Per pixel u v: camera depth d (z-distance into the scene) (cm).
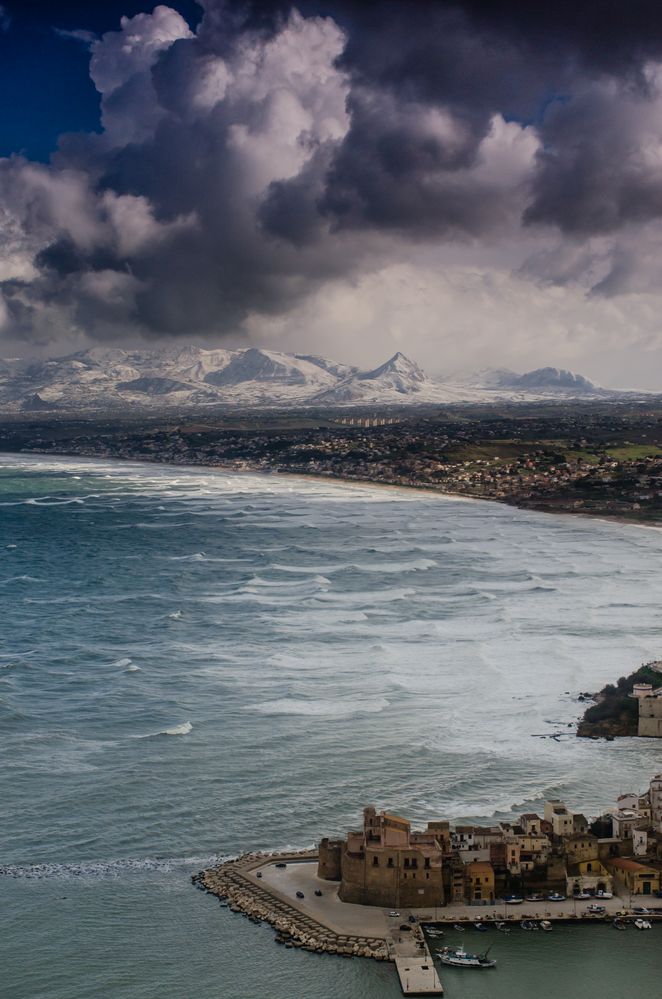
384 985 11975
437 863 13338
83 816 16188
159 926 13125
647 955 12438
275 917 13225
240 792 16975
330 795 16850
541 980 12012
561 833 14362
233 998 11850
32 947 12825
